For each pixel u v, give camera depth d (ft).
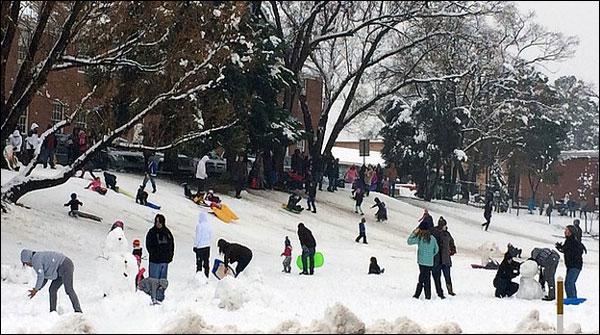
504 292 54.39
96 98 83.97
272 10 143.13
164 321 33.35
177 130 98.07
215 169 139.95
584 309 48.03
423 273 53.06
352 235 111.96
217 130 99.66
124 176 119.85
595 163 194.70
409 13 144.77
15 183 78.28
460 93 187.73
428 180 175.32
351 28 152.25
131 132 107.04
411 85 189.57
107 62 80.33
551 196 177.37
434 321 41.32
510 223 151.43
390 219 132.57
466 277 71.46
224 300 42.73
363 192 137.18
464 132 183.52
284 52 137.59
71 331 30.12
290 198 121.90
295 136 133.28
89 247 71.51
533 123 187.01
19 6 76.33
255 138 128.88
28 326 34.14
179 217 99.45
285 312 42.55
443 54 162.40
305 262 67.82
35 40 76.23
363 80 168.45
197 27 84.38
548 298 53.16
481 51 164.55
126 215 93.04
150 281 44.42
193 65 86.07
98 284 48.67
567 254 52.16
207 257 57.72
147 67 84.33
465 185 179.83
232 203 117.08
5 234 67.26
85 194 96.94
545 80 189.67
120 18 80.48
